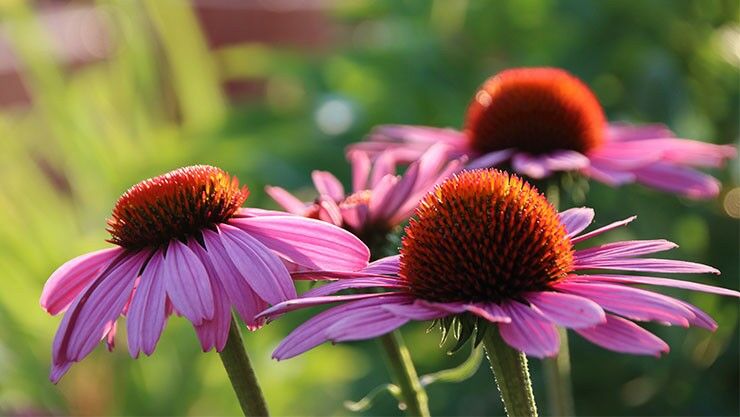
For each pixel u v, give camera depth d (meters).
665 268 0.40
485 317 0.37
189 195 0.42
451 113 0.95
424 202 0.41
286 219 0.42
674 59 0.87
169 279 0.40
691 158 0.56
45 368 0.87
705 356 0.80
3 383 0.85
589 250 0.41
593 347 0.83
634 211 0.81
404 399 0.44
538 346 0.37
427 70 0.99
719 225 0.80
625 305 0.37
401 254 0.40
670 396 0.80
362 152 0.51
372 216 0.45
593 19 0.87
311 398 0.90
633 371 0.83
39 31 0.99
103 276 0.41
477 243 0.40
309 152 0.98
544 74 0.57
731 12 0.87
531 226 0.40
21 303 0.88
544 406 0.82
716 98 0.87
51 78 0.99
